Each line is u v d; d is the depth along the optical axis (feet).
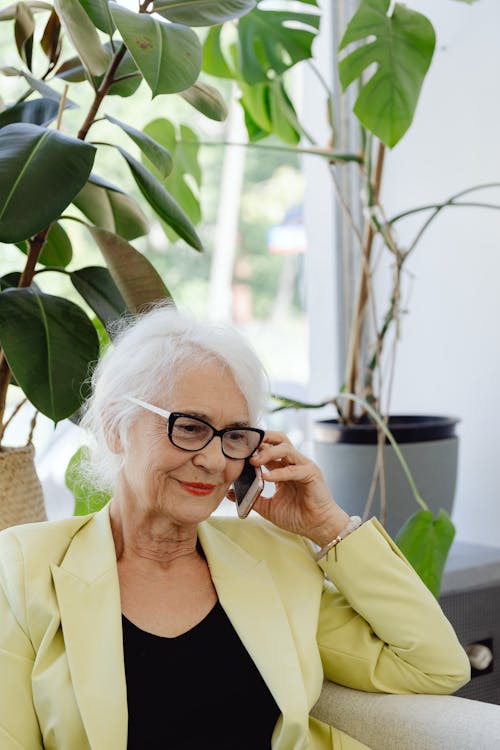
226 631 4.89
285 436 5.17
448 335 9.27
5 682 4.43
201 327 4.82
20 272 6.50
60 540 4.82
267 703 4.89
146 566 4.92
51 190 4.92
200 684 4.73
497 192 8.71
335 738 4.85
